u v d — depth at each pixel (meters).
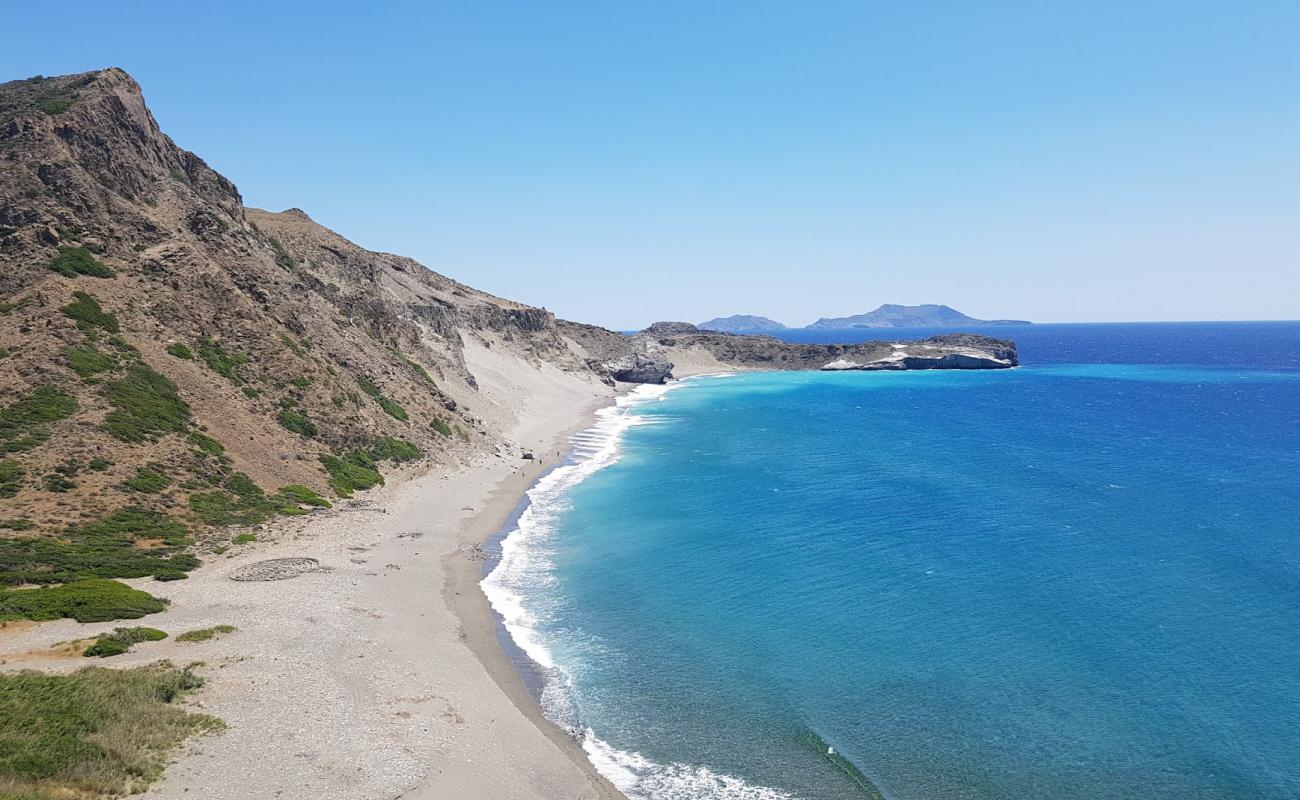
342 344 75.62
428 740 24.75
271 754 22.45
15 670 25.83
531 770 23.81
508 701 28.42
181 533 41.84
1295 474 70.88
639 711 28.16
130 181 68.31
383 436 66.19
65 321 51.34
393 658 31.00
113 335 53.50
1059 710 28.00
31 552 35.06
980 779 23.88
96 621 30.94
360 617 34.97
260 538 44.31
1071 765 24.53
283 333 67.19
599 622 36.50
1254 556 45.47
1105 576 42.31
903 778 23.97
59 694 23.00
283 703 25.77
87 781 19.19
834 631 35.28
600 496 63.56
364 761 22.88
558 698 29.06
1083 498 61.38
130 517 41.09
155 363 54.16
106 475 43.09
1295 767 24.34
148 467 45.50
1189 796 23.00
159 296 59.53
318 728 24.45
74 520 38.97
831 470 74.19
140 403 49.50
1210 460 78.12
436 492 60.75
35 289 52.72
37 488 40.09
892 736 26.41
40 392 46.19
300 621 33.47
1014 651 32.94
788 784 23.67
